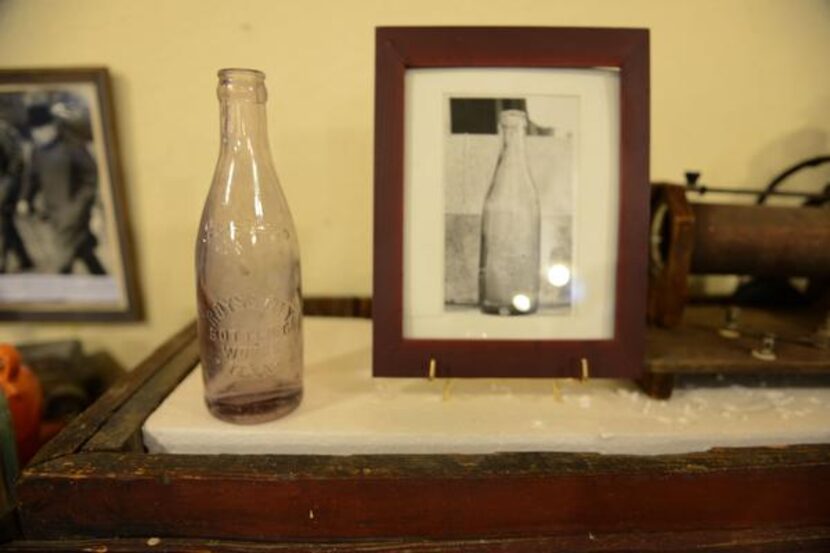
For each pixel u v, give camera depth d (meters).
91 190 0.74
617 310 0.49
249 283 0.49
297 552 0.41
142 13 0.69
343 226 0.76
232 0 0.69
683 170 0.75
